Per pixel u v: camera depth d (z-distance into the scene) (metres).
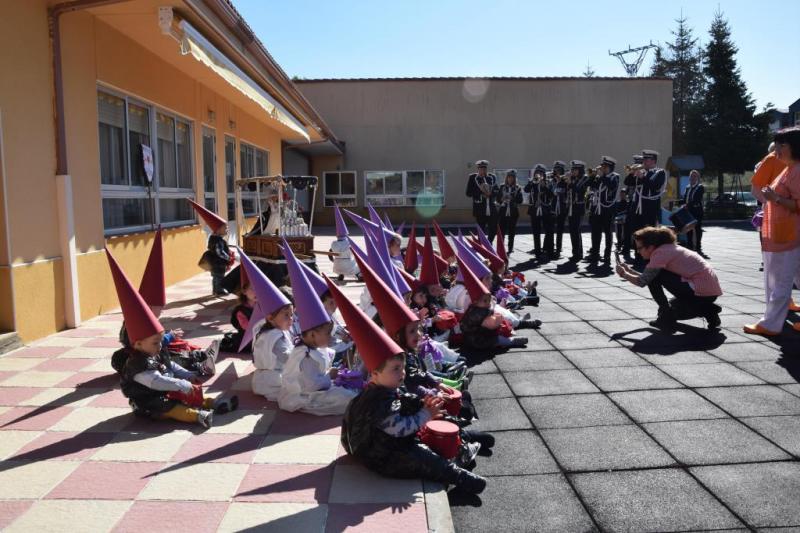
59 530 2.43
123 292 3.56
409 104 23.61
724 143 34.62
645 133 24.23
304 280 3.72
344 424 3.00
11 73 5.15
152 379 3.54
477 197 12.94
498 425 3.64
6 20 5.09
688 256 5.82
